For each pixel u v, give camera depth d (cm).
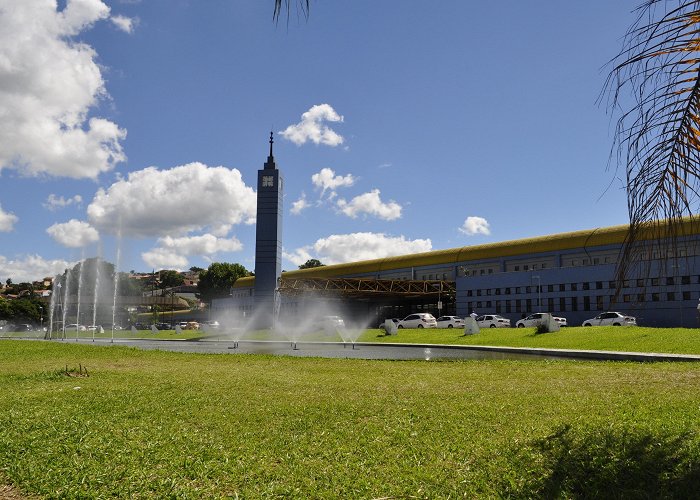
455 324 5628
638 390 1141
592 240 5791
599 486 533
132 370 1748
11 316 10075
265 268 6631
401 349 3083
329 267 9256
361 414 921
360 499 520
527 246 6456
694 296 4391
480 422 831
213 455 673
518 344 2969
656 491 511
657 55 390
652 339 2467
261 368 1808
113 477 589
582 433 726
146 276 18425
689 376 1347
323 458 662
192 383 1372
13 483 584
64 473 605
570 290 5575
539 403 990
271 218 6712
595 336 2827
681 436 686
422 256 7794
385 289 6762
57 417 909
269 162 6825
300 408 984
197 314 11956
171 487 560
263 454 675
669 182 412
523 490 527
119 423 867
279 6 362
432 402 1027
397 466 621
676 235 416
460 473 590
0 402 1085
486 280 6356
